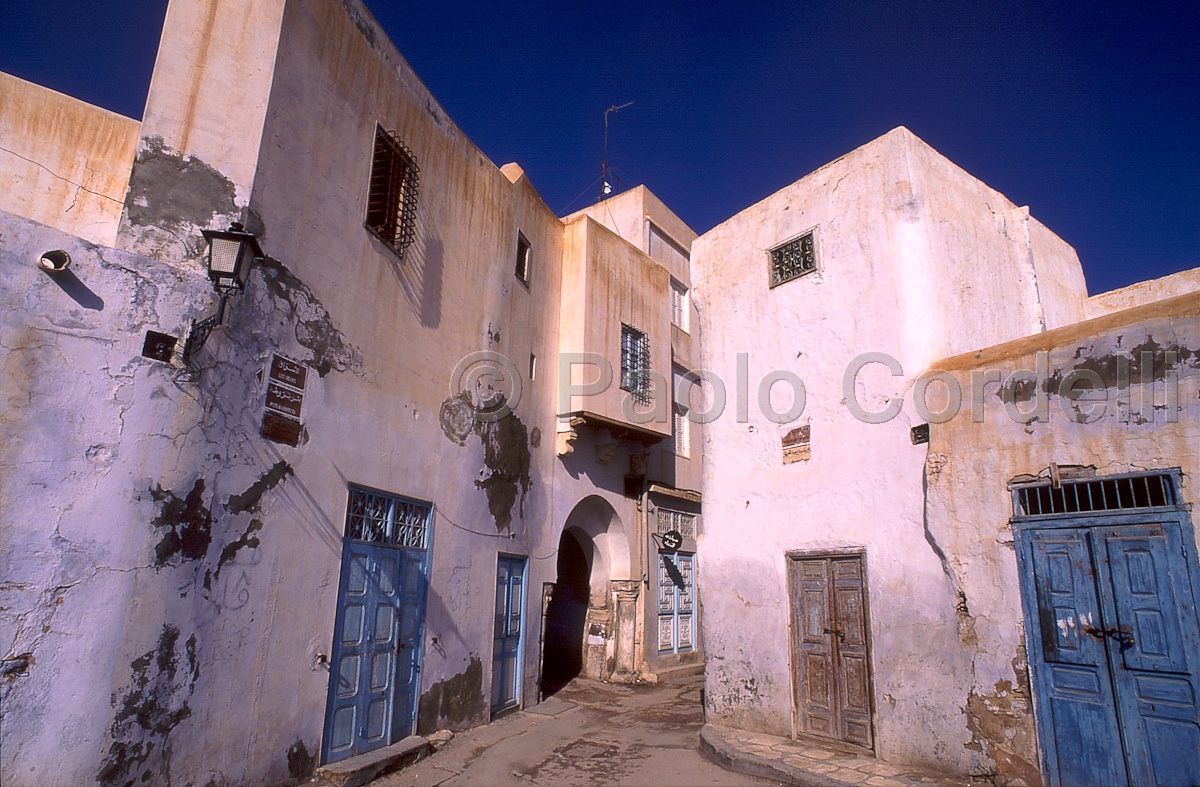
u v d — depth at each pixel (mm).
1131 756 5508
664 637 14562
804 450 8586
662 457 15477
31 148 7402
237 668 5910
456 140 10141
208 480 5805
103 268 5441
